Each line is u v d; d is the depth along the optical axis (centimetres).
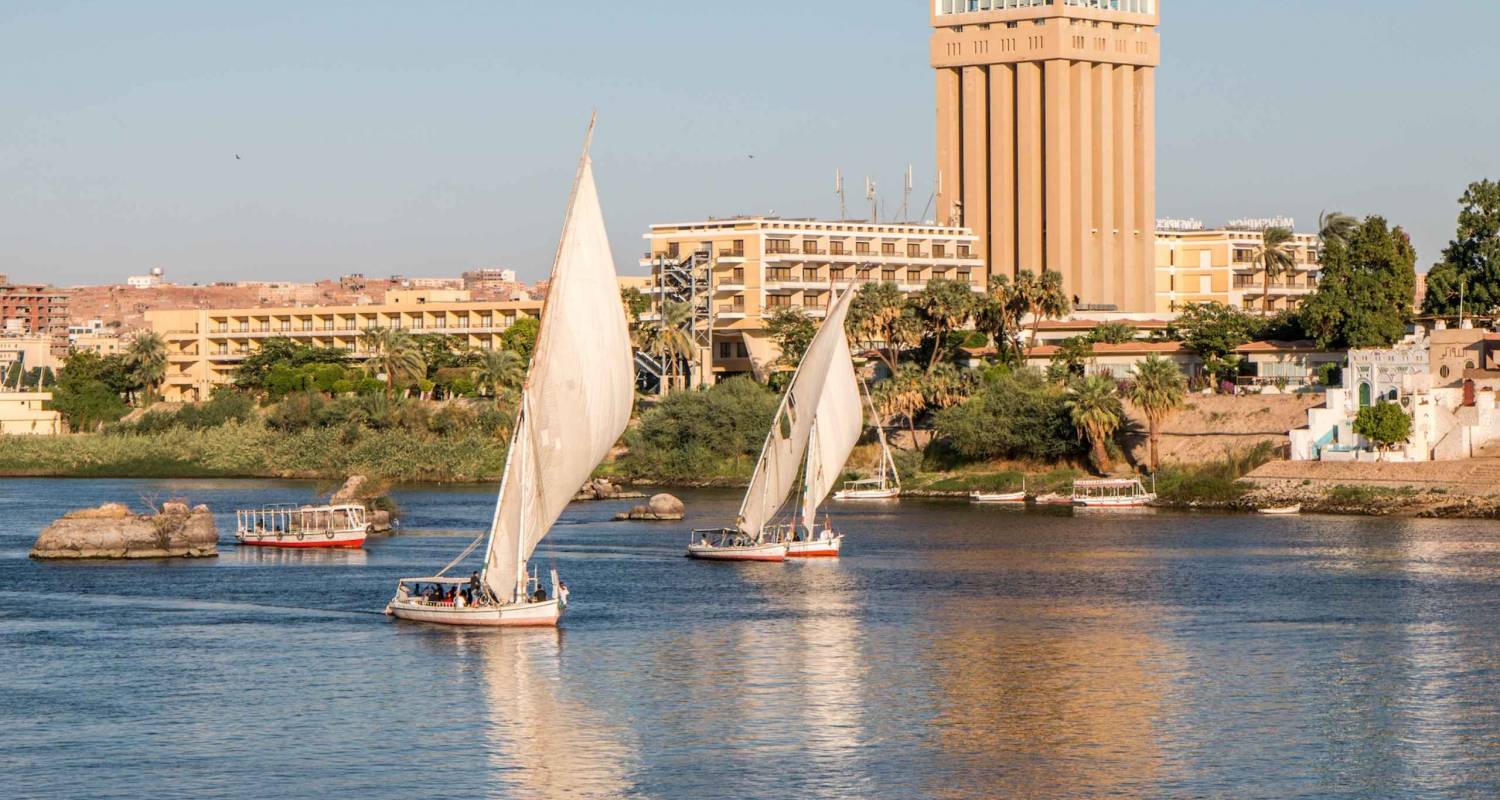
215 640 11762
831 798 8019
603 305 11769
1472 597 13475
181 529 16988
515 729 9238
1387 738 9025
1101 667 10781
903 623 12425
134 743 8988
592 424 11962
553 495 12100
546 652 11281
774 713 9581
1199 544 17288
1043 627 12244
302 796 8044
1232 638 11756
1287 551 16575
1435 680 10362
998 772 8425
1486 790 8125
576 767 8519
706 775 8388
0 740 9050
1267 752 8769
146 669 10769
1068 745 8912
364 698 9944
